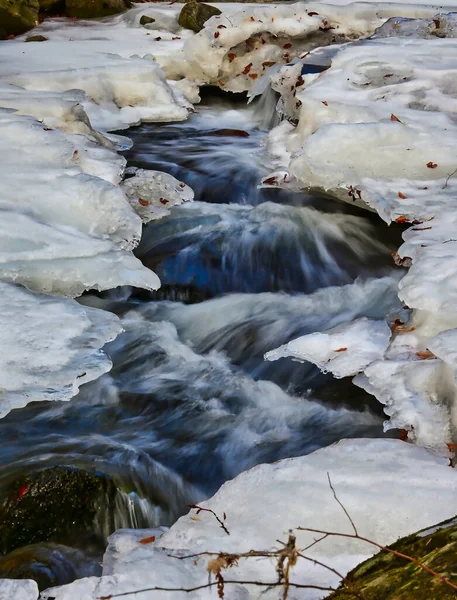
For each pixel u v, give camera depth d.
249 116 10.31
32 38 11.94
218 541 3.29
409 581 2.59
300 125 7.99
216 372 5.61
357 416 5.01
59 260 5.57
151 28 12.79
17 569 3.83
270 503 3.48
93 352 4.82
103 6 13.58
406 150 6.62
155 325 6.12
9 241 5.63
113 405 5.20
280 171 7.72
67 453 4.59
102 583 2.94
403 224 7.16
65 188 6.34
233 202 7.65
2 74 9.09
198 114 10.20
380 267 6.74
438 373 4.38
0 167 6.60
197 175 8.05
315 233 7.14
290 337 5.93
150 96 9.66
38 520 4.08
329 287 6.56
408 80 7.95
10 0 12.39
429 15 11.05
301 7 10.88
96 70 9.35
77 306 5.30
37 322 5.03
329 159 6.68
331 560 3.18
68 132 7.94
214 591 2.94
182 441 4.86
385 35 9.96
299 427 5.00
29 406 5.09
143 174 7.63
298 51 10.77
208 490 4.57
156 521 4.37
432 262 5.05
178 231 7.14
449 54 8.70
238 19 10.59
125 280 5.57
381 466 3.71
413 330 4.84
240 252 6.94
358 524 3.35
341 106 7.43
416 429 4.16
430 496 3.46
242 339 5.97
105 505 4.23
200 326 6.15
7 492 4.16
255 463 4.71
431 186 6.41
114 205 6.20
